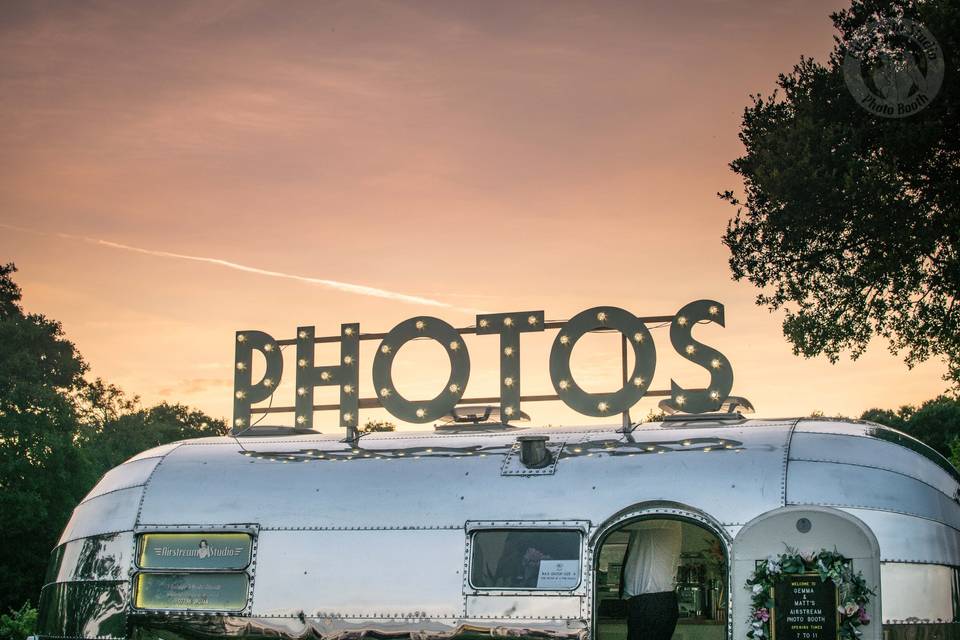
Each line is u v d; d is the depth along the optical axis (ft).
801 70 59.26
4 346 158.81
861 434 28.45
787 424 29.22
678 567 30.42
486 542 28.17
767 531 25.27
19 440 134.21
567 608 26.94
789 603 24.59
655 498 27.25
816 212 54.70
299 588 29.35
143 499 32.22
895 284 56.08
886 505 26.40
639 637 27.45
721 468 27.48
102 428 187.01
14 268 176.14
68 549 33.17
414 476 29.99
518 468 29.19
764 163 56.44
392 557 28.78
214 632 29.89
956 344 57.31
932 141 52.90
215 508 31.14
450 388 35.17
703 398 31.89
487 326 35.45
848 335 58.44
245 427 37.35
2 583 130.72
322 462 31.65
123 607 31.17
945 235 54.24
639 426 31.14
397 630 28.12
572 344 33.58
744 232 59.41
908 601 25.55
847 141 54.85
